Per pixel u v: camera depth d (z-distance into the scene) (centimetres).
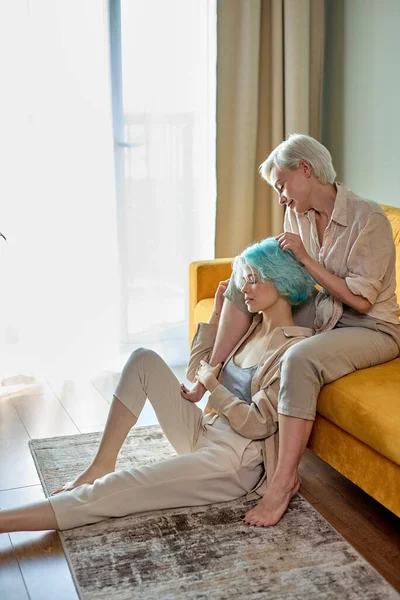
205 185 385
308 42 372
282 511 225
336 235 249
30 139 349
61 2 343
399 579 202
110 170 366
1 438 296
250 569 202
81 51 350
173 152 375
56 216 360
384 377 230
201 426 249
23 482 260
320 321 253
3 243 354
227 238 389
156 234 381
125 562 205
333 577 199
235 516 227
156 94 367
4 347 363
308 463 272
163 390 246
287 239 239
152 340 391
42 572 205
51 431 303
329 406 229
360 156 369
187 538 216
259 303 242
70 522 220
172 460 230
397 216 301
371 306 245
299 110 378
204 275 338
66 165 358
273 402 234
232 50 369
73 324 373
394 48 336
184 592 192
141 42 359
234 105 375
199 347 267
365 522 232
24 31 339
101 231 370
